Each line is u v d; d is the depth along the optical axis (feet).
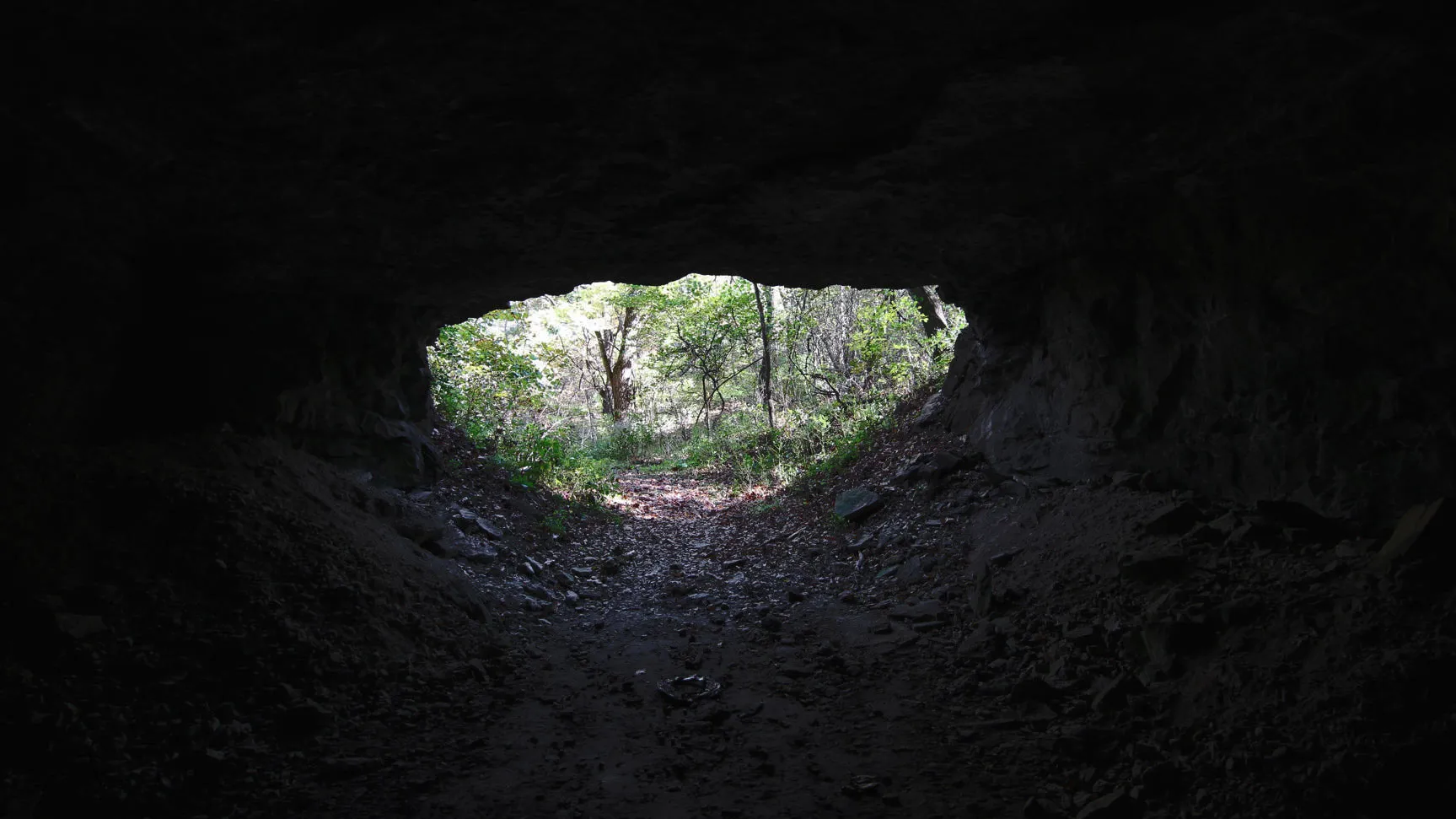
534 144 17.06
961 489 30.40
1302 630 15.07
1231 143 17.65
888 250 26.35
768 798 13.93
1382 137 15.38
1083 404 26.89
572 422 72.23
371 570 21.38
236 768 14.08
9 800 12.35
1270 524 18.93
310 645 17.72
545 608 25.00
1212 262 21.40
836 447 42.86
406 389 32.40
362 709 16.75
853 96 15.84
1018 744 15.31
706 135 17.20
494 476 35.06
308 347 26.89
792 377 57.62
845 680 19.29
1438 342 16.47
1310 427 19.22
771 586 27.63
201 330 24.80
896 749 15.58
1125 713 15.33
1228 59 14.19
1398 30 12.75
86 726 14.16
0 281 19.57
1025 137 17.89
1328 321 18.54
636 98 15.42
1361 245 17.58
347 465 28.37
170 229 21.22
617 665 20.72
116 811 12.55
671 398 78.69
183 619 17.37
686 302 62.08
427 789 14.14
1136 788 12.82
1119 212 22.70
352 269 24.86
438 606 21.84
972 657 19.47
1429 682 12.60
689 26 13.08
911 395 42.80
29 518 18.47
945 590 24.00
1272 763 12.43
